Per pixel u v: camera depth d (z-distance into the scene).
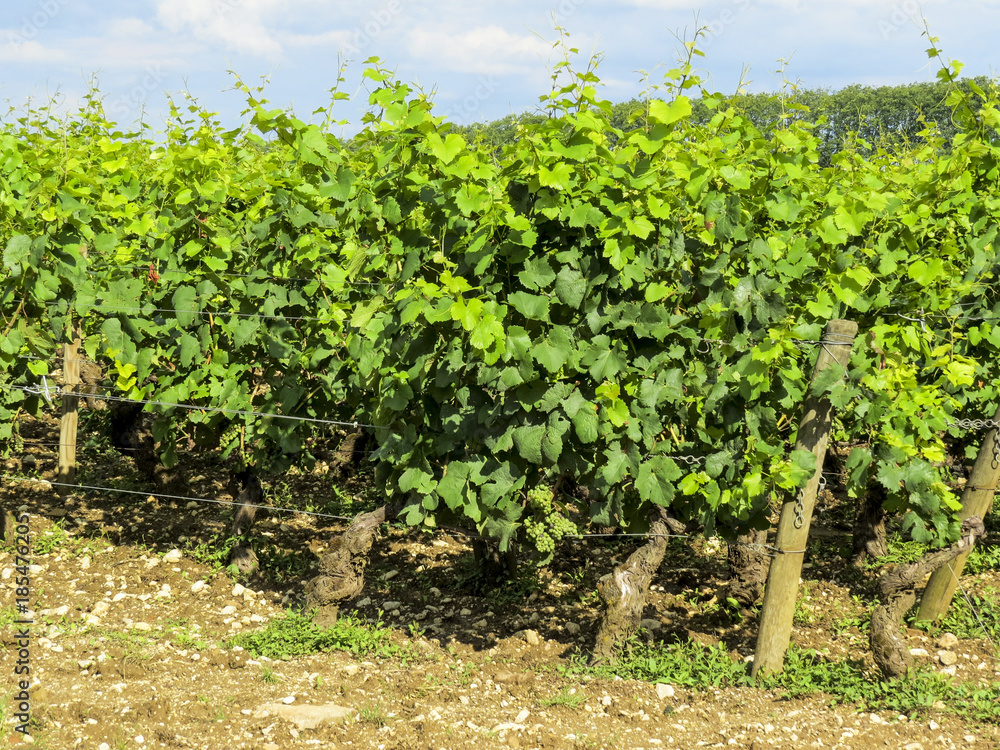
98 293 5.19
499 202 4.07
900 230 4.96
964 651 4.59
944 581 4.86
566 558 6.24
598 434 4.21
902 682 4.06
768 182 4.76
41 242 4.78
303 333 5.49
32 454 8.09
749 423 4.25
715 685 4.20
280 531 6.64
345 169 5.13
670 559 6.25
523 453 4.22
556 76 4.00
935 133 6.17
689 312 4.36
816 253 4.71
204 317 5.46
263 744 3.52
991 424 4.79
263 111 4.93
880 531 5.95
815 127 5.52
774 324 4.30
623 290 4.21
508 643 4.88
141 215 5.49
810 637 4.91
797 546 4.19
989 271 5.38
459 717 3.87
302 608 5.06
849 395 4.02
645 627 5.07
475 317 3.78
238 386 5.59
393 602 5.51
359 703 3.98
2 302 4.95
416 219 4.52
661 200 4.06
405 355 4.34
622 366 4.16
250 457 5.70
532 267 4.08
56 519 6.52
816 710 3.93
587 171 4.07
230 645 4.59
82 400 7.96
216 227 5.37
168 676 4.16
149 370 5.49
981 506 4.93
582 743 3.62
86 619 4.85
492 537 4.81
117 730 3.51
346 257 5.52
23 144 5.18
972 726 3.72
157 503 7.11
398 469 4.66
